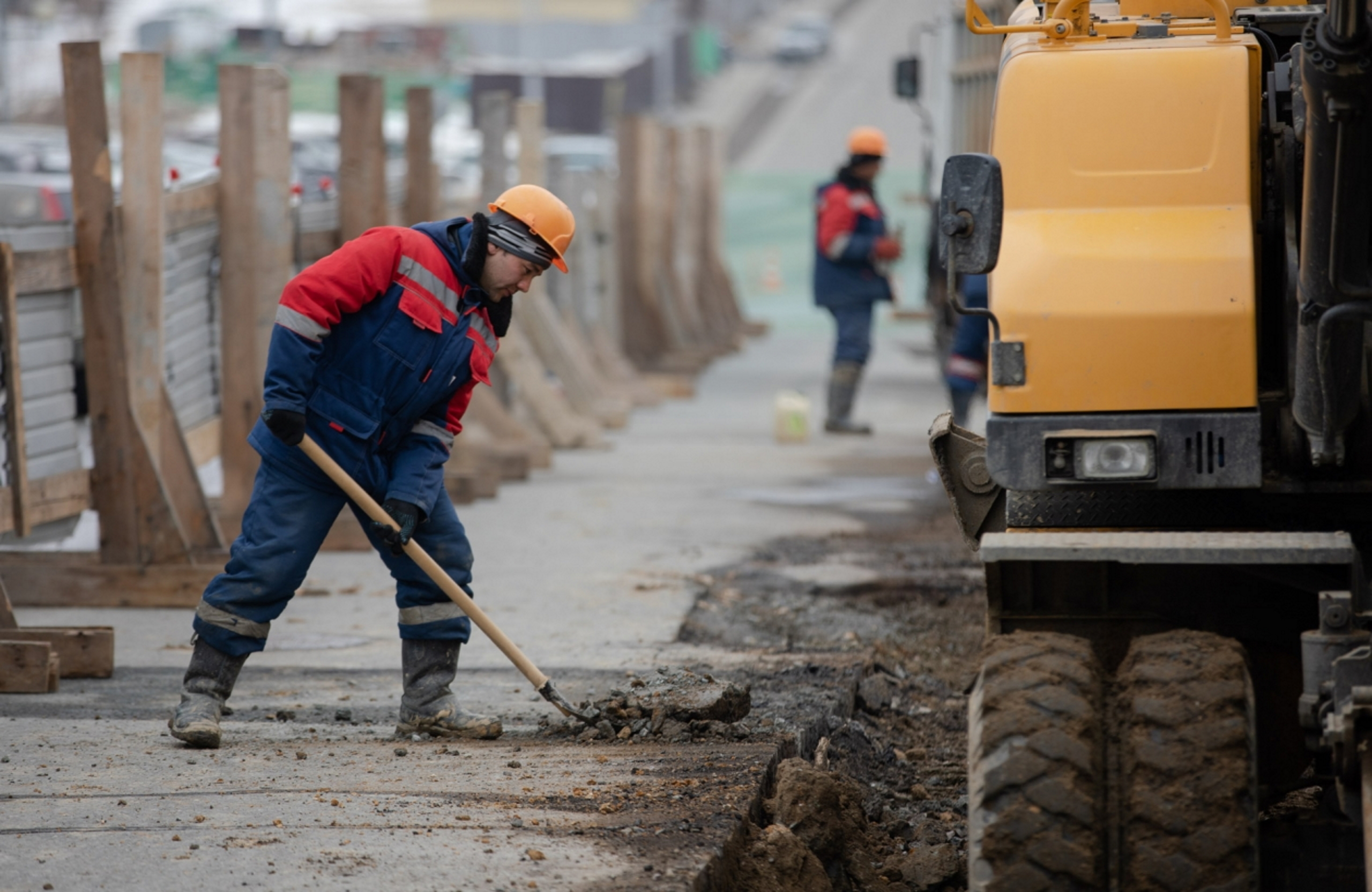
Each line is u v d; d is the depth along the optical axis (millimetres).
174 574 24359
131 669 20375
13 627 20141
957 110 49219
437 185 36906
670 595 25625
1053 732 11266
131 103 24766
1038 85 13500
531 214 16422
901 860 14773
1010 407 12914
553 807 13930
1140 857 11000
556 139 108688
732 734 16641
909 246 99562
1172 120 13258
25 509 22500
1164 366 12703
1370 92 11117
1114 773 11344
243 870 12102
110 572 24406
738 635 23328
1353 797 11070
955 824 15859
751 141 174875
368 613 24344
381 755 15953
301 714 18141
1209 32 13977
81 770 15156
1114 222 13148
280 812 13680
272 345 15898
